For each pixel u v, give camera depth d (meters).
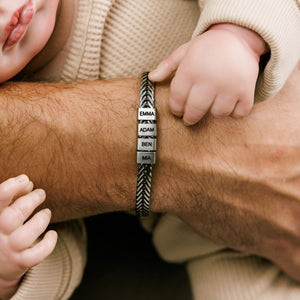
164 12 0.43
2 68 0.38
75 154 0.39
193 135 0.39
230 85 0.36
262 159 0.40
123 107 0.39
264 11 0.36
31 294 0.42
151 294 0.53
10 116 0.38
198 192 0.40
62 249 0.44
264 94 0.38
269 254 0.43
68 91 0.39
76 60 0.42
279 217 0.41
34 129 0.38
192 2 0.44
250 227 0.42
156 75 0.37
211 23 0.37
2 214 0.36
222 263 0.47
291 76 0.41
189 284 0.54
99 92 0.39
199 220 0.42
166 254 0.51
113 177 0.39
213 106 0.36
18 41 0.37
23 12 0.36
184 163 0.39
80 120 0.39
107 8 0.41
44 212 0.38
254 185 0.40
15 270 0.38
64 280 0.45
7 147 0.38
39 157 0.38
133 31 0.42
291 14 0.37
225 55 0.36
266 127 0.40
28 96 0.39
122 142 0.38
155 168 0.39
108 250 0.54
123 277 0.54
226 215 0.41
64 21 0.41
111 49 0.42
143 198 0.39
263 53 0.37
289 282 0.46
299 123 0.40
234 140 0.39
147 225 0.50
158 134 0.39
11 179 0.36
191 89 0.36
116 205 0.40
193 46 0.36
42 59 0.42
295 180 0.40
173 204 0.41
